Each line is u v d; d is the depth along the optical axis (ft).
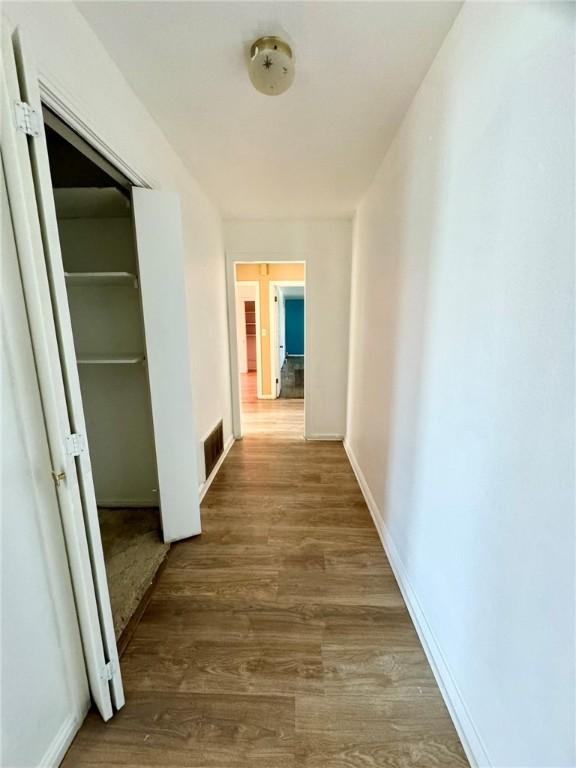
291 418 15.79
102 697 3.63
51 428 3.12
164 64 4.39
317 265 11.71
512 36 2.72
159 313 6.06
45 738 3.21
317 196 9.20
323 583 5.69
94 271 7.28
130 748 3.47
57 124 3.70
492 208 3.04
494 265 3.02
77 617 3.56
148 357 6.10
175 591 5.52
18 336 2.86
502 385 2.91
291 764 3.34
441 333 4.11
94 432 7.91
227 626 4.87
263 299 18.65
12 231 2.75
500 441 2.94
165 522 6.61
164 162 6.18
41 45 3.17
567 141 2.19
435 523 4.30
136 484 8.10
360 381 9.55
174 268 6.04
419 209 4.83
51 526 3.25
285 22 3.74
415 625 4.83
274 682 4.09
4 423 2.77
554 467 2.34
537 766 2.51
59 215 6.91
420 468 4.80
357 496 8.64
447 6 3.54
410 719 3.71
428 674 4.20
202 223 8.80
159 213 5.77
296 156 6.93
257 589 5.56
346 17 3.67
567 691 2.24
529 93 2.54
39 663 3.14
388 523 6.48
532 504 2.56
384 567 6.07
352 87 4.80
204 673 4.20
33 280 2.85
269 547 6.62
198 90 4.90
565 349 2.23
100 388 7.77
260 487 9.13
